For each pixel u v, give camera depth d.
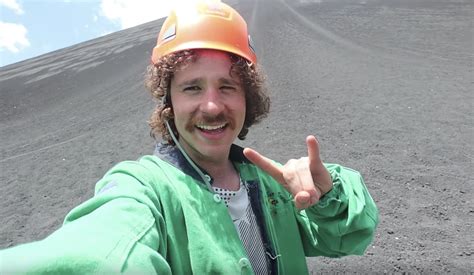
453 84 4.55
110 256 0.35
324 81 5.03
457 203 2.14
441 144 2.96
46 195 3.03
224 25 0.59
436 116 3.57
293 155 3.00
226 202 0.59
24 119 5.89
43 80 8.82
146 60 8.97
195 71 0.57
